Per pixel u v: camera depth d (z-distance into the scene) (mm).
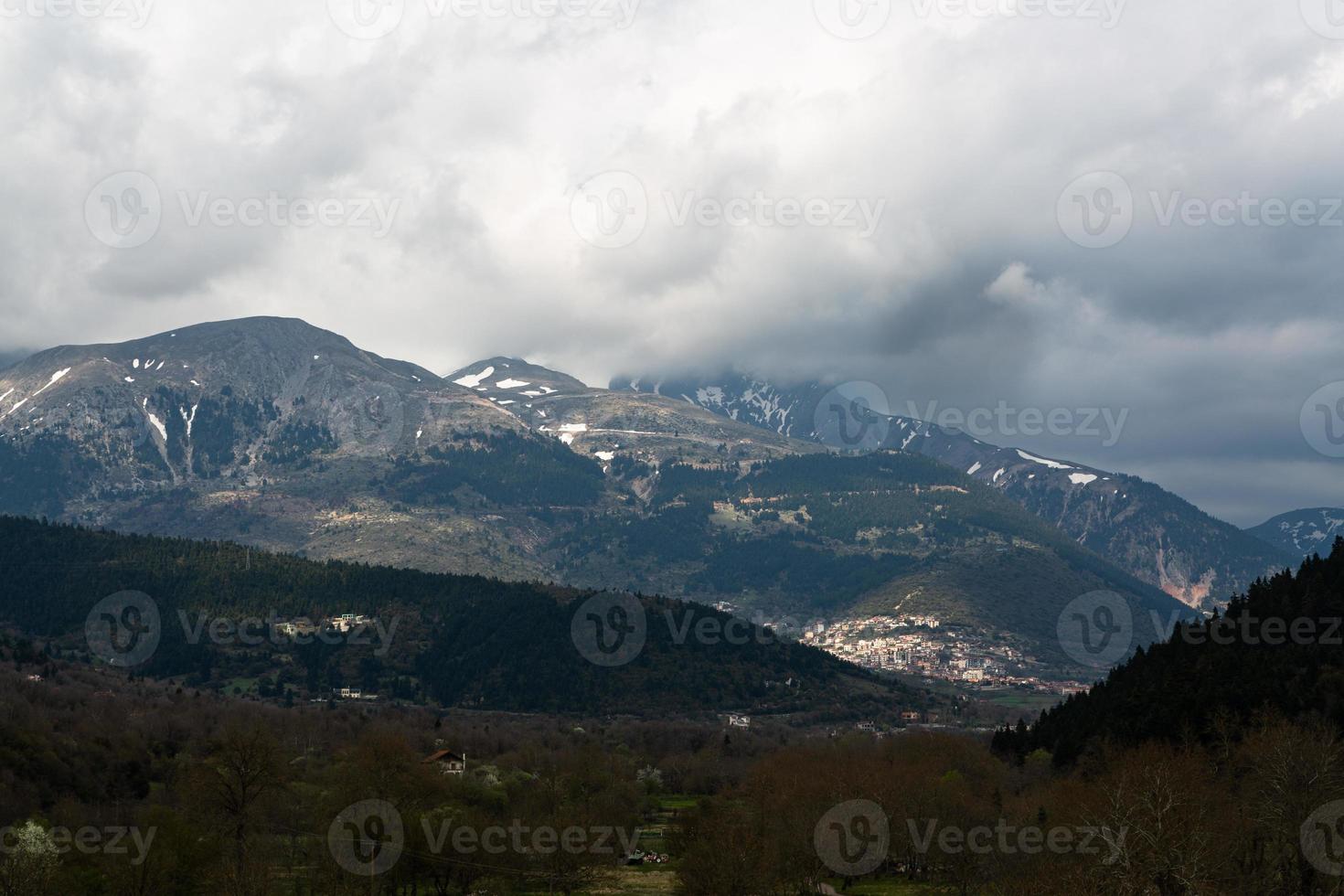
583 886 142875
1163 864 97938
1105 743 151625
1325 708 141250
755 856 128000
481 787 168875
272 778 142625
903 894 135500
